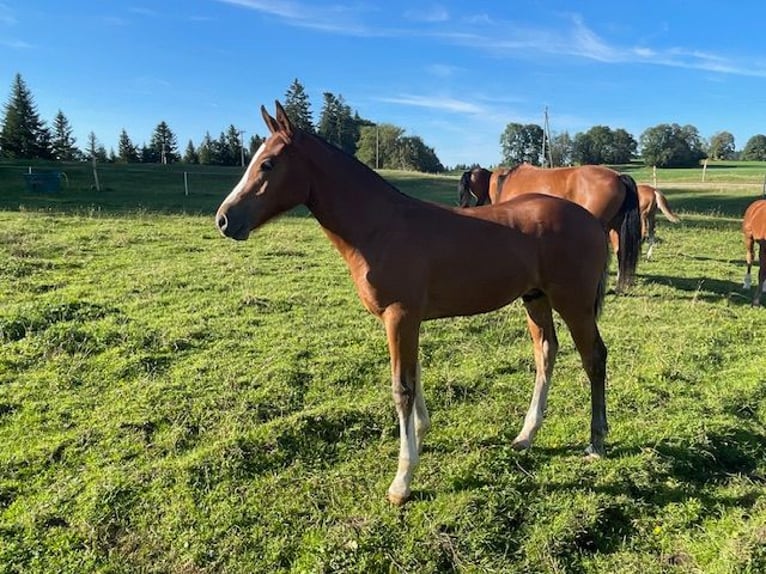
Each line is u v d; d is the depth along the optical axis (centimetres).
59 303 570
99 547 272
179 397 408
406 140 6538
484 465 336
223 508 297
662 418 393
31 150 5191
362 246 294
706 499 311
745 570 252
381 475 329
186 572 259
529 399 424
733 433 374
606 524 293
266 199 290
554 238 322
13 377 436
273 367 460
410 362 301
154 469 325
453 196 2403
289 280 747
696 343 539
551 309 363
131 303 612
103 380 437
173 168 3816
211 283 711
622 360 498
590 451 347
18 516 291
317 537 279
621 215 670
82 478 321
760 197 2250
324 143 302
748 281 788
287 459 343
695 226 1457
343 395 424
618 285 663
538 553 270
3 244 855
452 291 304
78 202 1703
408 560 264
